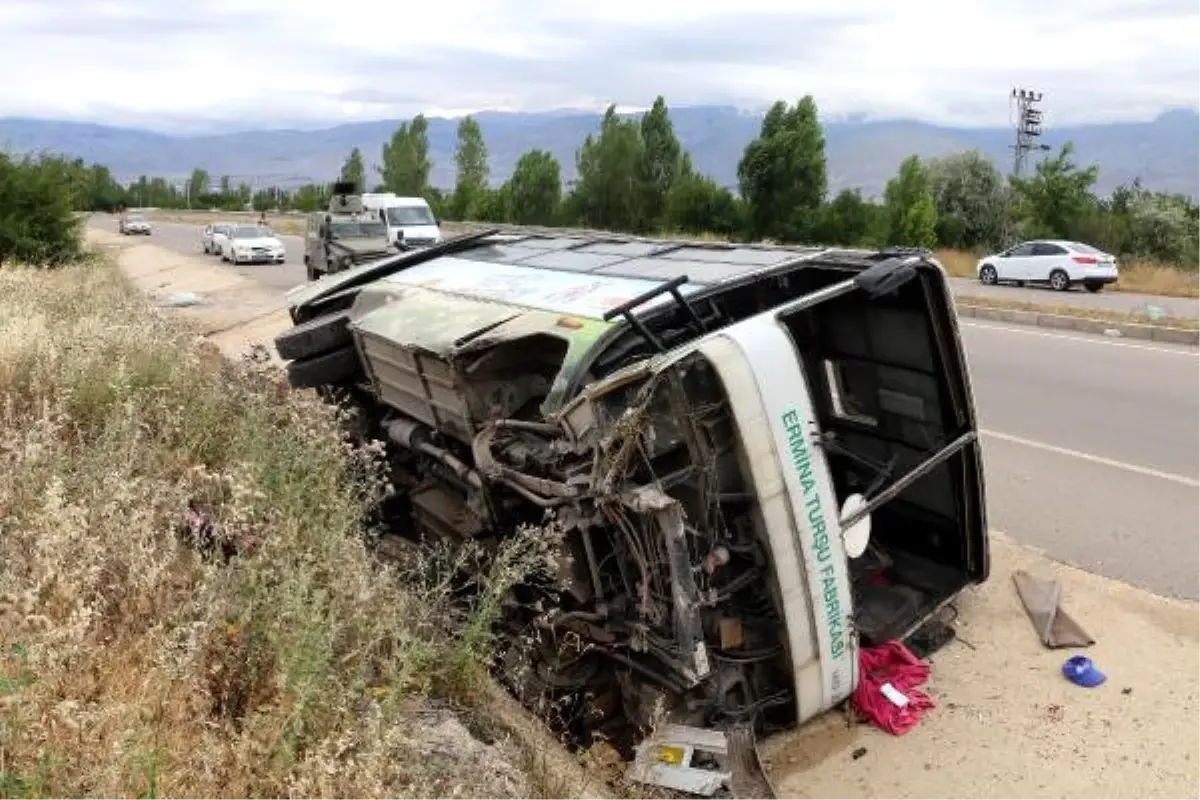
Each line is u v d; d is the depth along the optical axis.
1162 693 4.79
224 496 5.00
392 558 5.82
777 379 4.12
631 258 6.38
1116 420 9.65
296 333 7.19
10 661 3.13
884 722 4.62
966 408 5.30
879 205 37.41
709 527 4.19
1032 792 4.15
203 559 4.35
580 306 5.26
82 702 3.09
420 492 6.39
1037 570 6.13
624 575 4.37
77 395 6.09
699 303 5.05
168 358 7.31
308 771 2.96
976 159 43.53
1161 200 36.72
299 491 4.75
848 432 6.02
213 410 6.25
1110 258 23.98
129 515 4.31
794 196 35.94
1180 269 30.14
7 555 3.78
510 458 5.06
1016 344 14.26
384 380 6.56
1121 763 4.29
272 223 58.97
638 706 4.43
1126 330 15.11
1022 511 7.22
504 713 4.18
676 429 4.16
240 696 3.42
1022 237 36.59
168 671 3.26
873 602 5.36
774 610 4.24
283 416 6.27
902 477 5.14
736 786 3.97
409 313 6.32
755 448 4.04
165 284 21.95
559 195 43.44
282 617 3.59
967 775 4.29
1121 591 5.80
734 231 37.38
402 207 28.00
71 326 8.20
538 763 3.74
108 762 2.80
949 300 5.08
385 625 3.89
